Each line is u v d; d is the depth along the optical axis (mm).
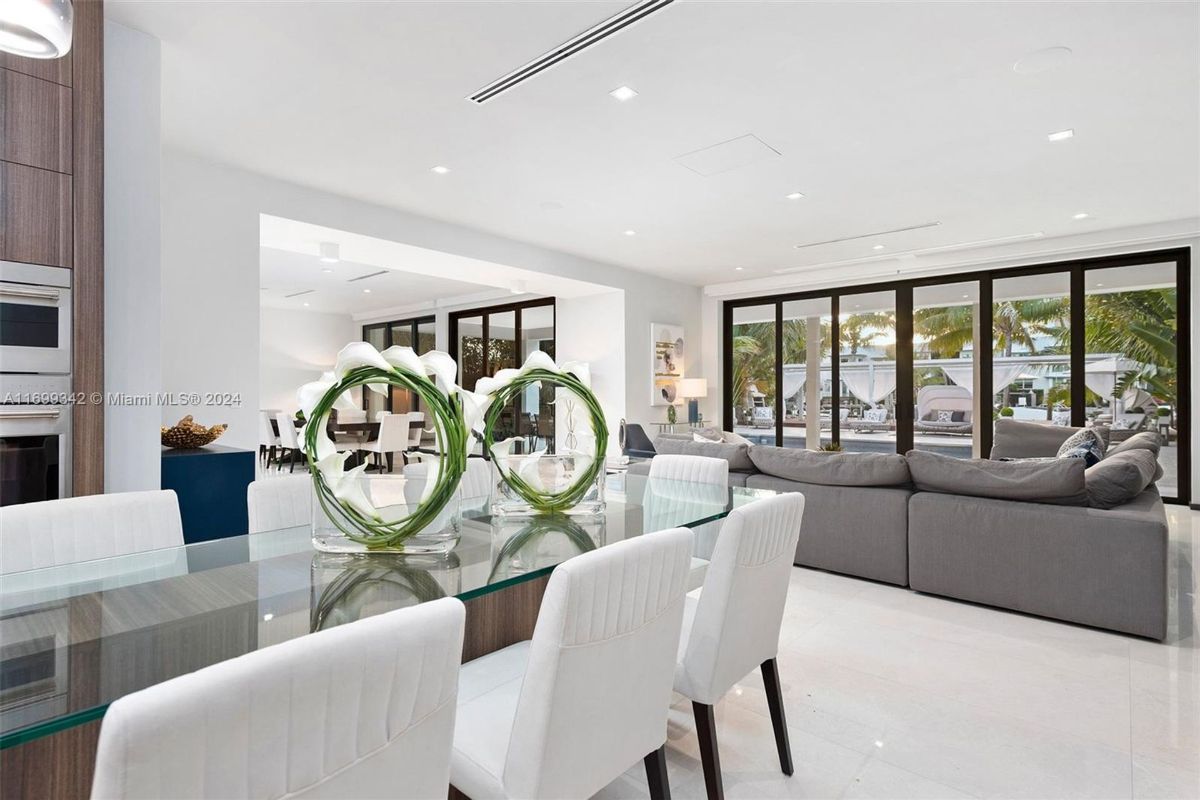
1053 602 3035
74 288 2273
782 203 5047
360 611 1118
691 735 2080
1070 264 6430
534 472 1956
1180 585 3545
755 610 1662
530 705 1074
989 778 1830
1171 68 2938
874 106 3336
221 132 3672
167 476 2904
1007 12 2516
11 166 2141
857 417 7875
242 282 4258
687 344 8789
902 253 6863
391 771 805
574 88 3143
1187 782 1805
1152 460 3672
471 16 2557
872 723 2145
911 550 3477
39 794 1101
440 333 10094
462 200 4988
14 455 2137
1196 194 4805
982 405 6934
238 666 636
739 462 4215
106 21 2574
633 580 1158
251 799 667
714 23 2592
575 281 7137
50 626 1055
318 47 2791
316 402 1483
